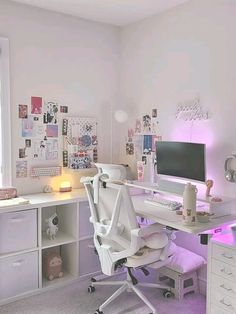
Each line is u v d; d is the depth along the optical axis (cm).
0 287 245
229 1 239
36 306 243
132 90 332
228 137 244
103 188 224
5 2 272
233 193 242
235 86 238
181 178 260
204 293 262
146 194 303
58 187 311
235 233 205
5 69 274
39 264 263
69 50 311
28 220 256
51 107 303
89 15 308
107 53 337
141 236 213
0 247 245
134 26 326
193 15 266
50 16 297
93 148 334
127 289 254
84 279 287
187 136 275
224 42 244
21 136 287
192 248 281
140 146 324
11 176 282
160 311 235
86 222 288
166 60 293
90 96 328
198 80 264
